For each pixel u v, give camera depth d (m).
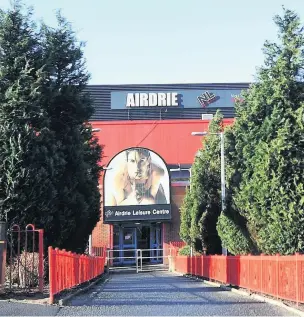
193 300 13.74
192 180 30.38
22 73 15.35
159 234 47.16
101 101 54.38
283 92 15.38
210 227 28.69
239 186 17.77
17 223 14.54
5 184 14.41
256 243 17.48
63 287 14.16
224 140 25.12
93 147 24.72
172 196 46.91
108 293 15.88
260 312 11.61
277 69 15.77
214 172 29.08
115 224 45.84
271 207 14.77
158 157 45.19
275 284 14.18
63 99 17.42
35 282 14.21
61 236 16.22
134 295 15.08
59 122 17.53
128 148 45.50
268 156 14.81
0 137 14.56
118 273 39.72
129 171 44.78
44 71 15.98
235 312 11.46
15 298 12.45
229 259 20.03
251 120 16.08
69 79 18.02
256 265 16.16
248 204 15.72
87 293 15.90
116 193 44.44
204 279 25.81
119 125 49.78
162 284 21.64
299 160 14.68
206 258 25.42
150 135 49.75
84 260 19.86
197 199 29.25
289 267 13.16
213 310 11.68
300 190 14.48
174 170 46.47
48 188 14.93
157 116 54.69
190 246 33.44
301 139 14.81
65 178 16.84
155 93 54.88
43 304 11.80
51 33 17.52
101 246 44.88
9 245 14.25
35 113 15.07
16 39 16.02
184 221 33.84
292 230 14.41
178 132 49.78
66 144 17.39
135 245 47.19
